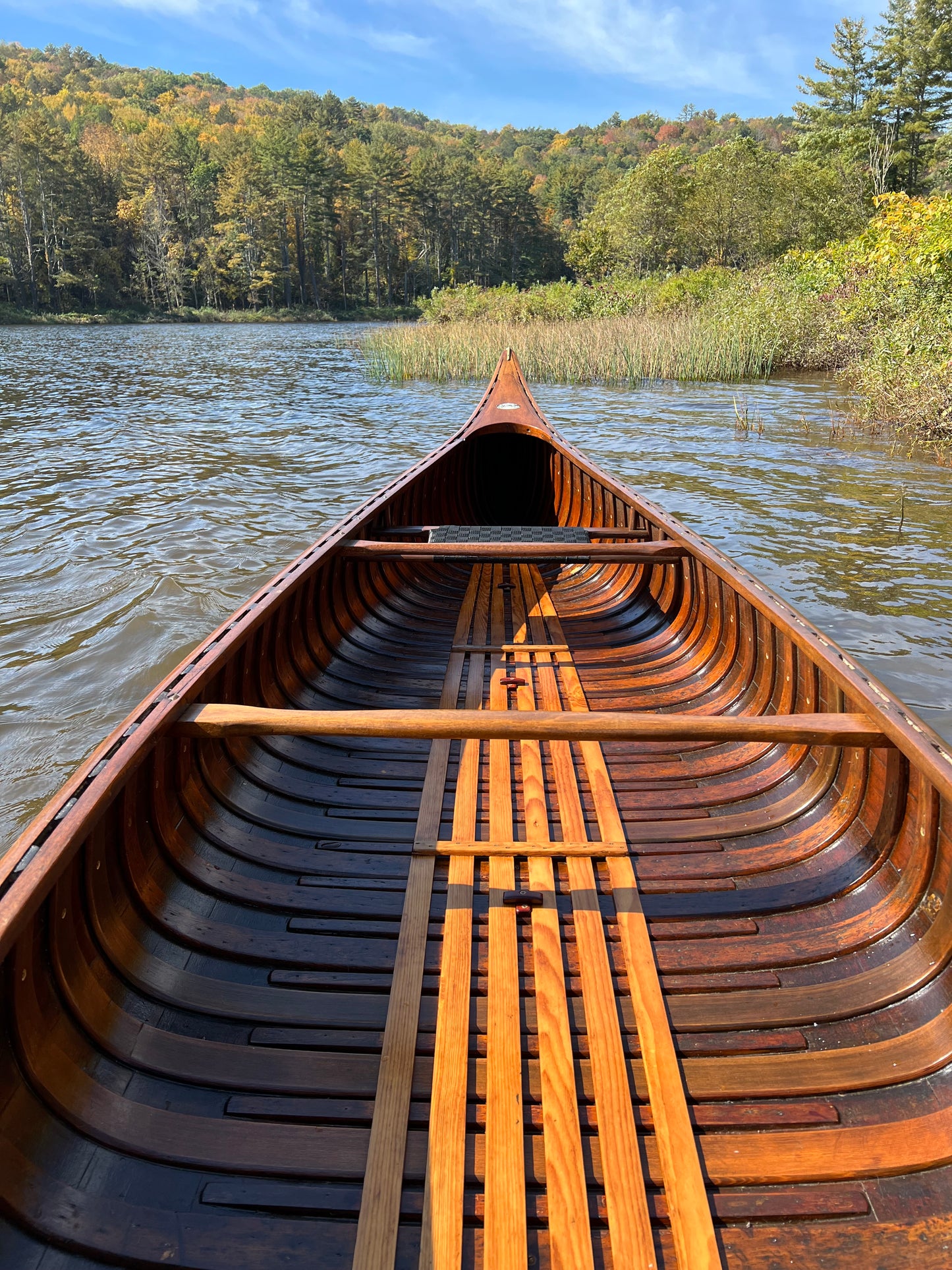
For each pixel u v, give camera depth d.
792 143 57.00
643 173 42.28
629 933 2.30
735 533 7.73
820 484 9.56
